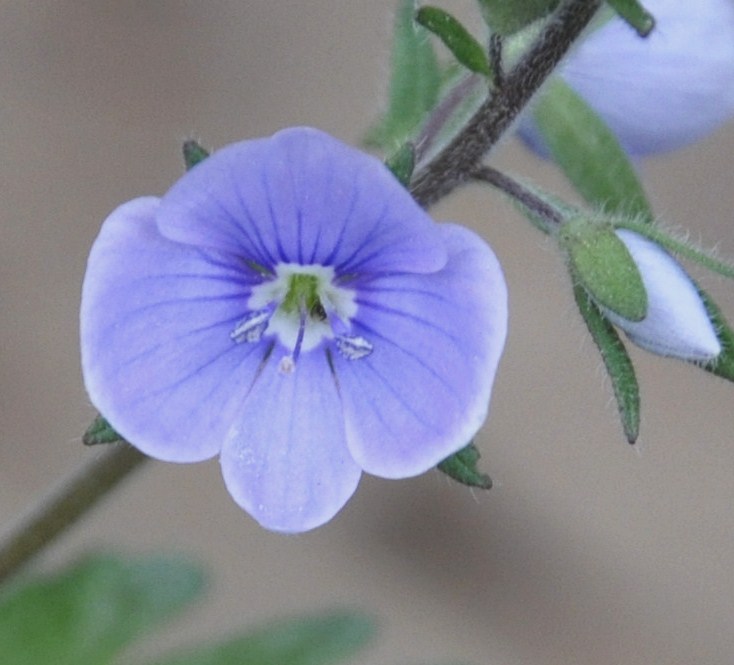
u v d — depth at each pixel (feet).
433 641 0.50
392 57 0.38
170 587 0.42
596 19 0.36
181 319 0.35
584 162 0.38
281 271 0.35
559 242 0.36
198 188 0.34
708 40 0.39
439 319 0.35
